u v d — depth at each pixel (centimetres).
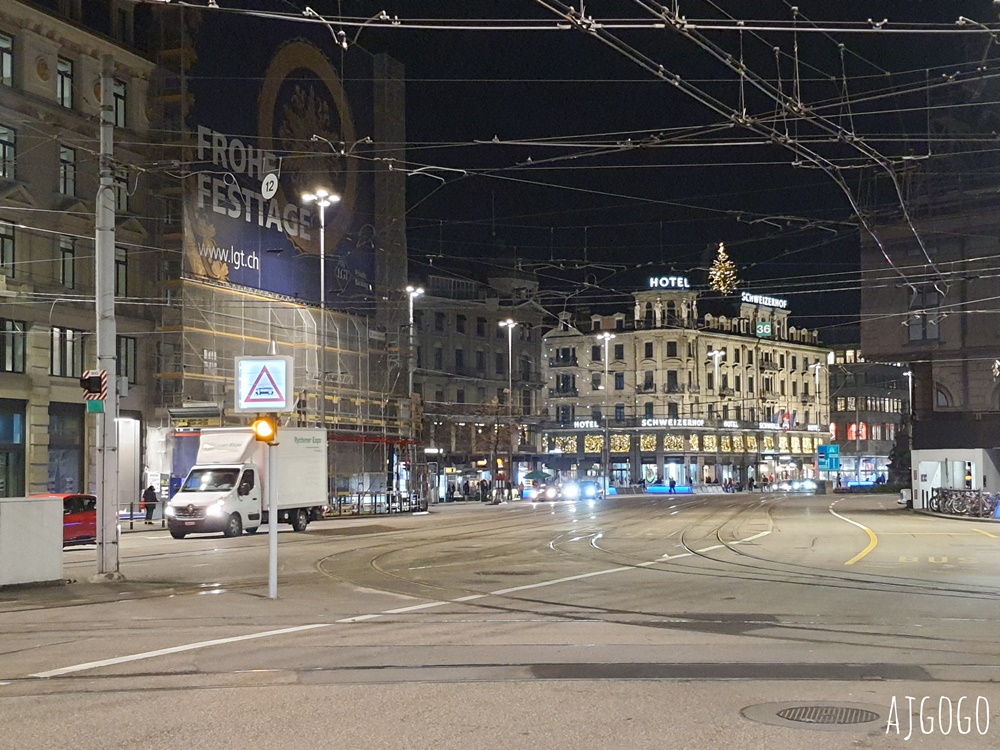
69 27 4003
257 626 1295
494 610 1437
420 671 984
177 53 4497
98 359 1873
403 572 2028
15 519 1742
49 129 3959
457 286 8406
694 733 739
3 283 3700
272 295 5047
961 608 1440
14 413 3806
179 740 731
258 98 4978
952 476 4603
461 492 8006
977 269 4534
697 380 10312
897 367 12744
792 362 11719
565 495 7725
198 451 3544
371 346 5975
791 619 1334
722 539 2948
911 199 4819
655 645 1131
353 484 5178
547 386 10619
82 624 1339
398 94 6234
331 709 823
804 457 11725
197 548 2733
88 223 4144
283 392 1683
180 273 4456
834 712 804
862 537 3023
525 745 708
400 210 6225
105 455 1873
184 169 4472
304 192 5325
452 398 8231
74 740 736
